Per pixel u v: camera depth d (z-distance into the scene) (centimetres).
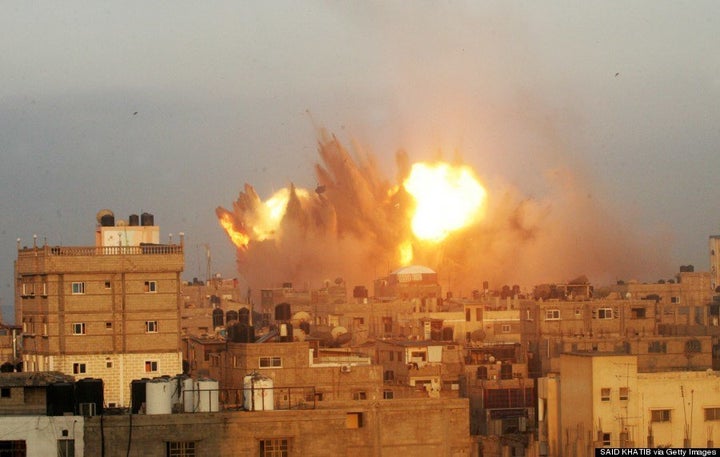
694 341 15425
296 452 8362
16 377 8581
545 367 15750
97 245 11862
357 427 8738
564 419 10856
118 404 10775
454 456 8806
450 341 17262
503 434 13238
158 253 11250
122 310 11169
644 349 15400
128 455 8162
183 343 13312
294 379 12194
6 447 8081
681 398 10625
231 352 12438
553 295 18475
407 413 8788
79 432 8125
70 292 11119
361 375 12269
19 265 11400
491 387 14962
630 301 18062
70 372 11069
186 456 8244
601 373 10512
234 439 8294
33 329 11350
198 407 8412
